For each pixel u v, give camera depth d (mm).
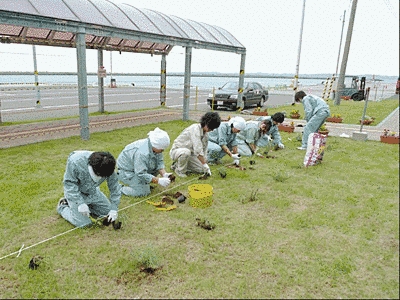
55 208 4004
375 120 11609
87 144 7230
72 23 7020
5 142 7121
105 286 2658
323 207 4145
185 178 5238
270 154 6781
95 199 3809
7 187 4578
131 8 9844
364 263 2949
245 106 15914
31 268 2840
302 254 3111
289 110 15086
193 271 2852
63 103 15750
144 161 4242
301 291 2613
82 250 3141
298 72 18234
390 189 4711
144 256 2900
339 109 15398
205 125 5023
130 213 3943
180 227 3600
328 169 5719
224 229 3576
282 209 4090
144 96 20938
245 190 4727
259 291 2613
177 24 10719
